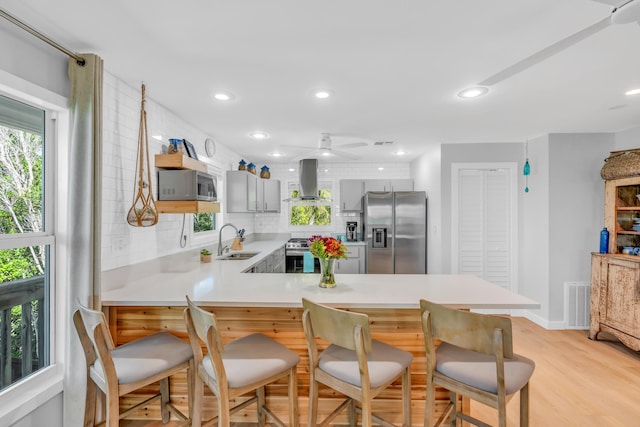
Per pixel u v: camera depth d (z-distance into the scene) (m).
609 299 3.00
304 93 2.30
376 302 1.70
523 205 3.88
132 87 2.19
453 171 3.93
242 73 1.98
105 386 1.41
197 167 2.53
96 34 1.55
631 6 1.02
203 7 1.34
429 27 1.49
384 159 5.09
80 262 1.67
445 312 1.40
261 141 3.79
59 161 1.74
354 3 1.32
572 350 2.94
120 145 2.09
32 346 1.67
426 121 3.00
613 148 3.44
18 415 1.47
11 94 1.51
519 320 3.76
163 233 2.61
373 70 1.93
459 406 1.89
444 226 3.96
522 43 1.63
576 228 3.48
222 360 1.48
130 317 1.93
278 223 5.40
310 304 1.50
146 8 1.35
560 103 2.52
